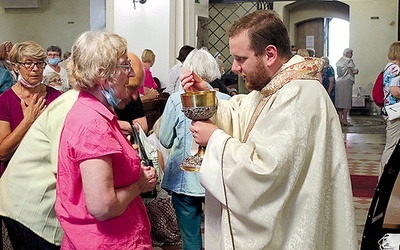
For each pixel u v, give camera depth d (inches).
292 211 85.5
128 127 115.1
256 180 82.8
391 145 248.7
